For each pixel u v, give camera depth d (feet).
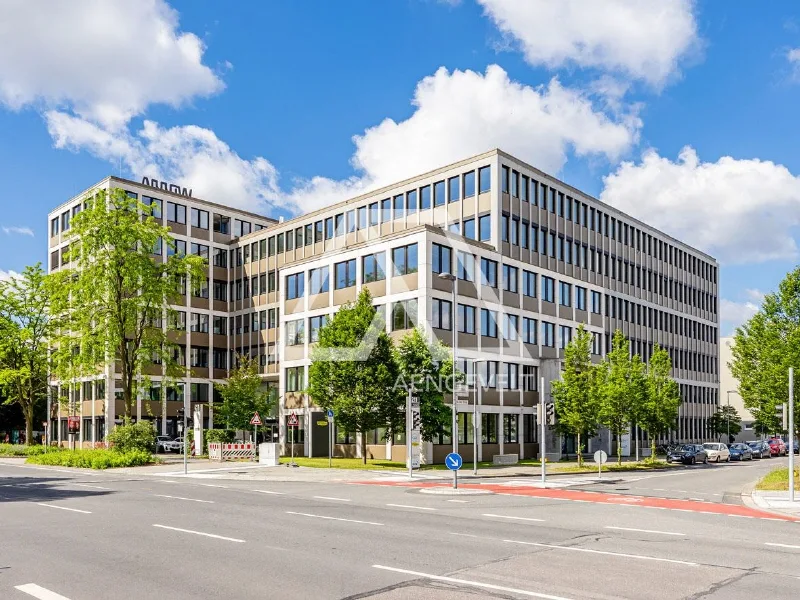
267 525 51.01
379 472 114.32
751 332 118.01
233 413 183.73
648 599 29.19
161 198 223.51
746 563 37.09
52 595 29.58
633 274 227.20
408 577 32.94
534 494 80.79
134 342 147.64
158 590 30.40
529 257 172.86
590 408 138.00
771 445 238.48
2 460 154.92
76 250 145.79
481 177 164.14
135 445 135.74
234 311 233.55
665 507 66.69
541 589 30.71
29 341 176.55
